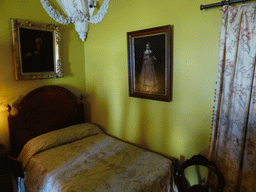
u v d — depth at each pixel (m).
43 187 1.83
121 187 1.65
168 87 2.13
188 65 1.99
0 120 2.37
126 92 2.67
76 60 3.10
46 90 2.70
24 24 2.41
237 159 1.64
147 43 2.26
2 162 2.10
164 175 1.88
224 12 1.60
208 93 1.88
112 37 2.71
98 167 1.96
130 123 2.68
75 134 2.64
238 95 1.60
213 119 1.78
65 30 2.90
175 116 2.17
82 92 3.25
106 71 2.89
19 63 2.42
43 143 2.33
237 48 1.60
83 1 2.66
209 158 1.83
